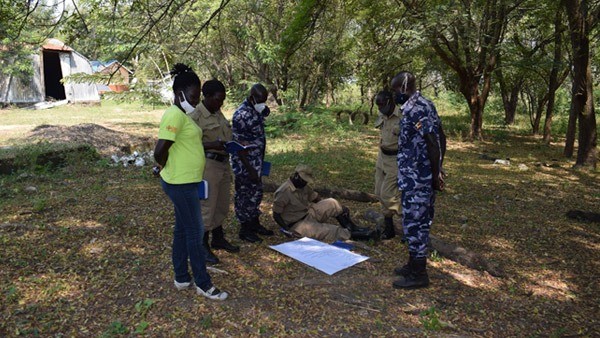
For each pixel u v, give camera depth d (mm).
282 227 5113
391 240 5141
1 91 23812
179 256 3500
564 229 5781
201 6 17125
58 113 22078
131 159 9562
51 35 5309
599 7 9680
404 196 3846
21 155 8602
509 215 6414
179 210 3287
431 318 3387
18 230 4773
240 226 5223
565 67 13773
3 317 3064
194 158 3246
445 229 5594
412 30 9102
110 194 6574
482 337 3174
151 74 18438
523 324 3387
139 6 5496
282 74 20562
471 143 15180
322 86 22359
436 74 23391
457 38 13367
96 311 3229
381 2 10141
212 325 3115
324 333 3104
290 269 4180
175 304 3371
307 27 6258
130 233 4848
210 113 4090
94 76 5566
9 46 21656
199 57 20297
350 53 19344
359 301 3600
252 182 4664
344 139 14602
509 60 15586
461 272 4309
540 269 4473
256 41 19062
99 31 6051
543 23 14031
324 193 7047
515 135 17969
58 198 6324
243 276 3959
